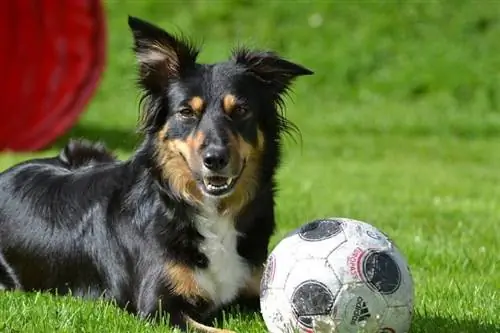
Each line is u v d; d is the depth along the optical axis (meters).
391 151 27.66
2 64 25.52
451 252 13.33
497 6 39.09
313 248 8.29
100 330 9.16
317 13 39.53
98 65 25.34
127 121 31.78
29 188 11.36
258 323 9.48
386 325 8.18
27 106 25.28
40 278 11.02
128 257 10.03
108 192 10.55
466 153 27.59
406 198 19.03
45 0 25.55
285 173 22.97
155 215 9.80
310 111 33.94
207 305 9.81
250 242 9.95
